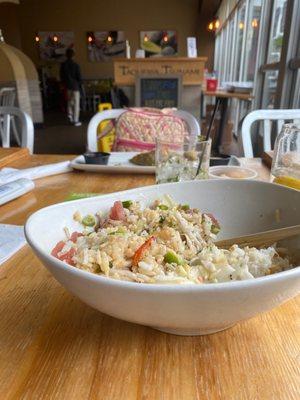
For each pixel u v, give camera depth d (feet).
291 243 1.67
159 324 1.22
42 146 17.31
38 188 3.30
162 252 1.47
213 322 1.19
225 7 24.30
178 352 1.36
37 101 22.27
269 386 1.21
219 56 28.60
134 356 1.34
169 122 5.16
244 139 4.99
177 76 10.34
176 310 1.11
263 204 1.97
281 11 10.39
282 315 1.56
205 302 1.07
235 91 13.67
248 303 1.11
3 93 16.10
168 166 3.01
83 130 21.75
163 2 31.55
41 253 1.26
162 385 1.22
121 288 1.07
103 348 1.38
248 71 15.81
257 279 1.07
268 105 11.83
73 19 32.35
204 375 1.26
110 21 32.32
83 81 32.76
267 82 11.99
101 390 1.20
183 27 31.99
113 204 1.94
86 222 1.82
